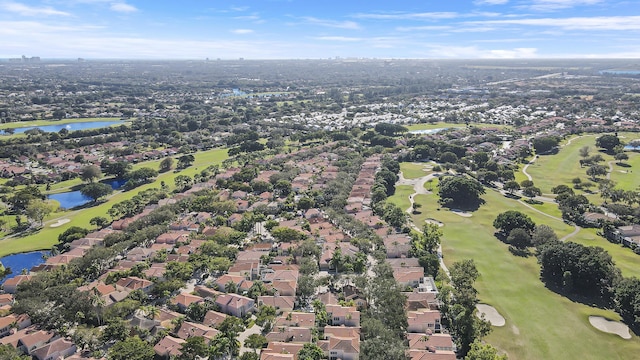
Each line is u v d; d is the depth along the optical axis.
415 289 165.62
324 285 170.25
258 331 141.62
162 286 161.12
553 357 130.00
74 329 142.25
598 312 151.25
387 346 124.19
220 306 152.62
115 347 124.12
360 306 152.12
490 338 138.12
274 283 165.25
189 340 126.06
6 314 146.62
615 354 130.88
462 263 166.38
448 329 141.88
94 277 177.50
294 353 126.06
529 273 179.25
